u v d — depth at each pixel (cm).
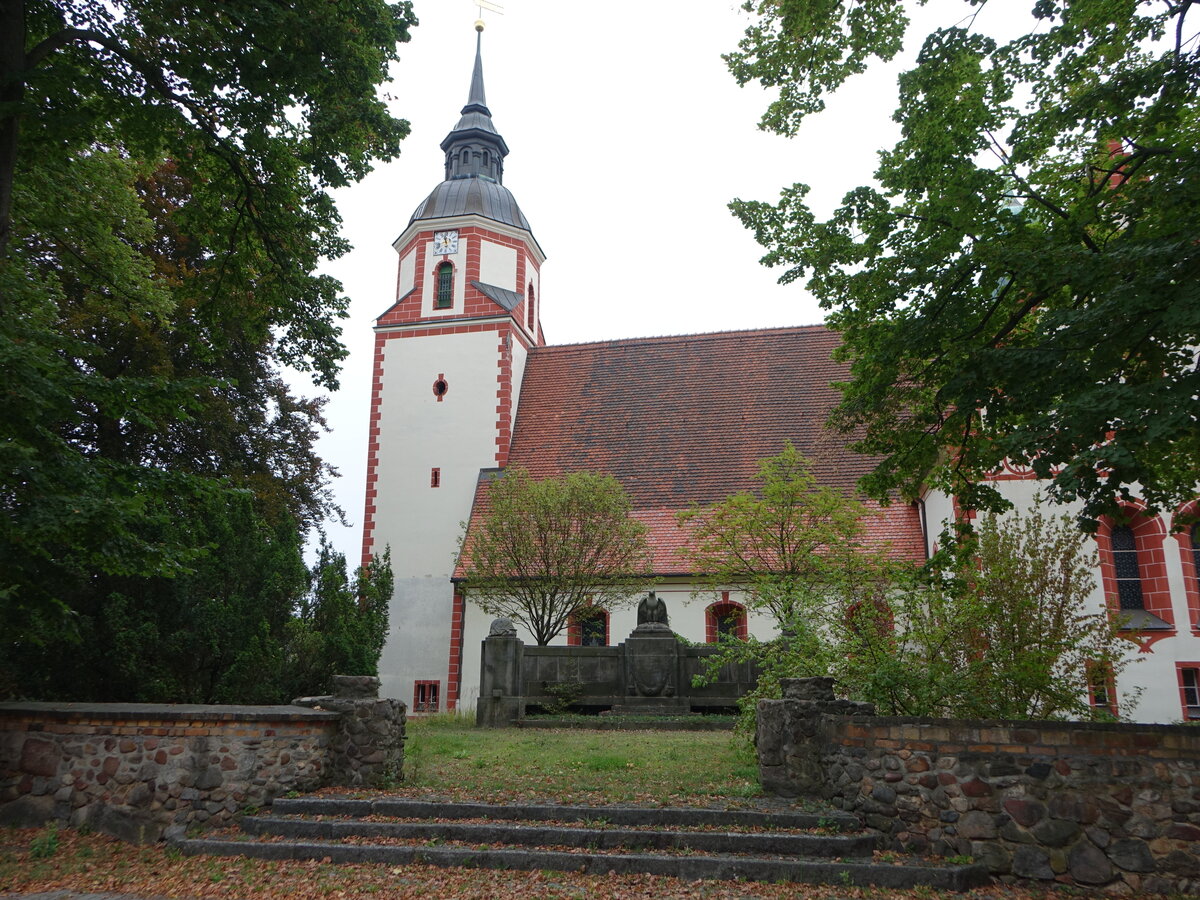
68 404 1045
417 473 3041
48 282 1596
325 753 1052
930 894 752
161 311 1792
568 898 735
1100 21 976
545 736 1619
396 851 845
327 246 1557
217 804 977
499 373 3091
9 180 1102
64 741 1012
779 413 2956
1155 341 885
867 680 1040
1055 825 790
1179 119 970
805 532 2017
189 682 1367
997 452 902
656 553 2614
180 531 1282
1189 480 994
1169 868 748
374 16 1308
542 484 2406
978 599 1073
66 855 897
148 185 2372
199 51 1179
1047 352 891
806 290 1159
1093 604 2027
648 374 3188
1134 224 936
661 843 850
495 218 3294
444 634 2839
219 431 2369
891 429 1199
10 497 984
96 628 1321
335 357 1595
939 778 844
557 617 2359
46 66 1102
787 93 1160
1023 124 1004
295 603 1511
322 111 1312
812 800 957
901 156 1080
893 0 1058
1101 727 793
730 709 2002
